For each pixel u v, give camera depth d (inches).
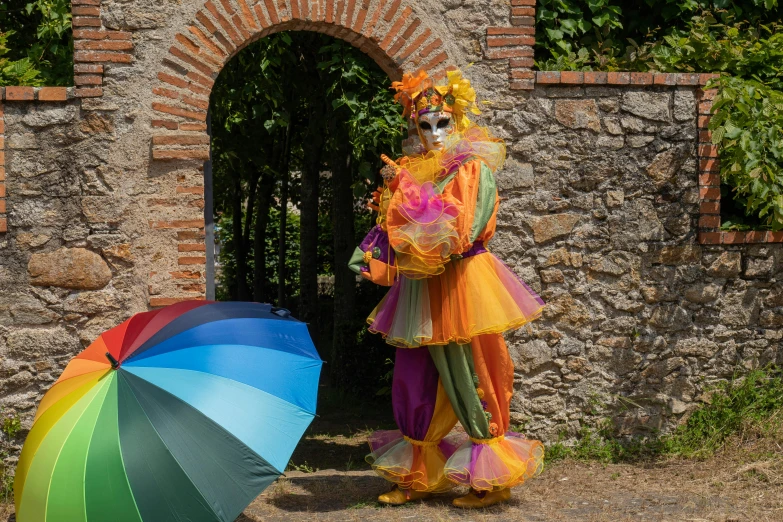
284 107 318.7
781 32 280.2
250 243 644.7
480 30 231.5
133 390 148.5
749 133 234.2
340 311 378.6
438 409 191.0
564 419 235.1
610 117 237.0
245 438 147.3
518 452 189.6
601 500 195.9
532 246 233.5
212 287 229.1
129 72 211.3
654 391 239.3
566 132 234.8
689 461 227.3
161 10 212.4
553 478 215.0
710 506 189.0
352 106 259.3
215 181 514.6
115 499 137.0
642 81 236.4
